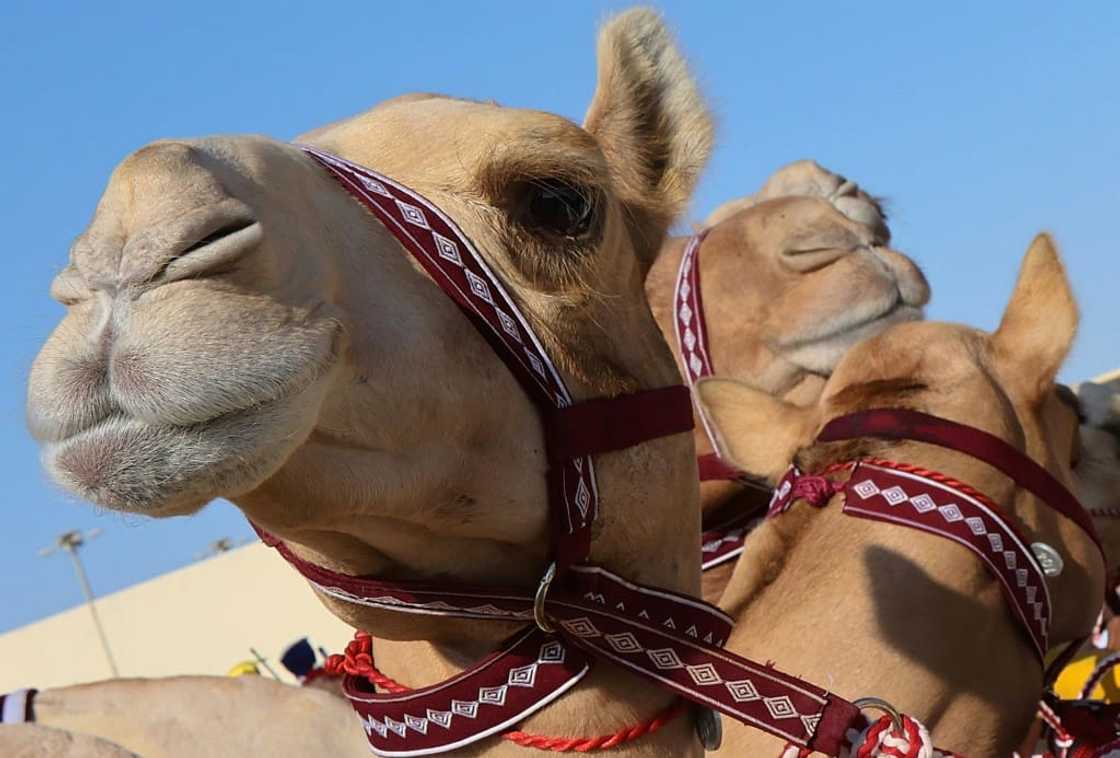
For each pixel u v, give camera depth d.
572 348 2.85
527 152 2.79
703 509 5.68
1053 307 4.60
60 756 2.67
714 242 6.21
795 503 4.41
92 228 2.14
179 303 2.08
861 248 6.02
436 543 2.72
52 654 37.16
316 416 2.23
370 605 2.78
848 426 4.44
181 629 34.56
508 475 2.70
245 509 2.44
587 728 2.88
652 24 3.55
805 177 6.58
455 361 2.60
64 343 2.11
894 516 4.18
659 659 2.88
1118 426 5.26
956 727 4.07
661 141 3.53
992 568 4.15
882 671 4.01
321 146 2.83
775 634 4.11
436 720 2.84
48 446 2.11
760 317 6.01
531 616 2.80
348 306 2.44
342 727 3.69
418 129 2.86
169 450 2.06
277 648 31.58
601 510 2.91
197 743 3.55
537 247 2.82
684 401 3.14
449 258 2.63
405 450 2.52
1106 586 5.31
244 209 2.18
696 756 3.12
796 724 2.93
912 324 4.74
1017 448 4.45
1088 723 4.45
